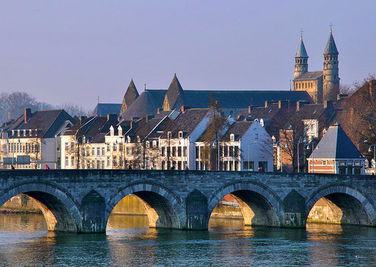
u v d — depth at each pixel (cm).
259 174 14412
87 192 12644
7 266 10694
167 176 13462
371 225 15512
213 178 13938
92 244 12262
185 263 11075
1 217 17975
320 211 16450
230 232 14212
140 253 11725
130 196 18900
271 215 14888
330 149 18638
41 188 12119
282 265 11100
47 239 12794
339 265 11181
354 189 15350
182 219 13750
